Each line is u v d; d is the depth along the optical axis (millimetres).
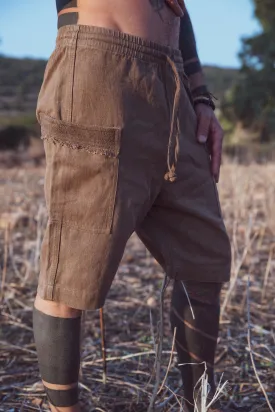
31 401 1807
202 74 1566
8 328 2414
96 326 2412
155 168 1338
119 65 1265
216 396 1373
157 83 1301
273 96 15789
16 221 4215
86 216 1280
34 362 2084
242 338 2230
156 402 1743
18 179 6750
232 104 15875
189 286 1483
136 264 3449
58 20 1374
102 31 1265
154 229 1441
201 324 1483
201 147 1447
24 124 16422
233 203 4500
